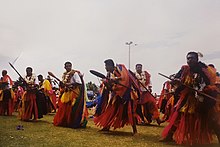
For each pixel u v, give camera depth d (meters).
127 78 6.49
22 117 8.73
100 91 7.27
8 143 5.05
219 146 5.14
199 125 5.20
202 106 5.21
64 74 7.98
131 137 6.08
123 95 6.42
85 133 6.49
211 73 5.26
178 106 5.42
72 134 6.28
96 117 6.98
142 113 8.44
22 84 8.92
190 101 5.29
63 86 7.82
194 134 5.19
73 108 7.54
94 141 5.49
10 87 10.96
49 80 12.28
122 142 5.47
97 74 6.44
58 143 5.16
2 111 10.83
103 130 6.88
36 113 8.73
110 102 6.68
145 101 8.49
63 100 7.68
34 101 8.77
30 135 5.96
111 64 6.95
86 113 7.68
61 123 7.70
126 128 7.58
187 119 5.27
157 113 8.55
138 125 8.55
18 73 8.66
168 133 5.57
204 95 5.17
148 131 7.12
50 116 10.88
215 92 5.20
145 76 8.80
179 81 5.40
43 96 9.06
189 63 5.33
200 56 5.37
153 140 5.75
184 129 5.22
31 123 8.15
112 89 6.56
